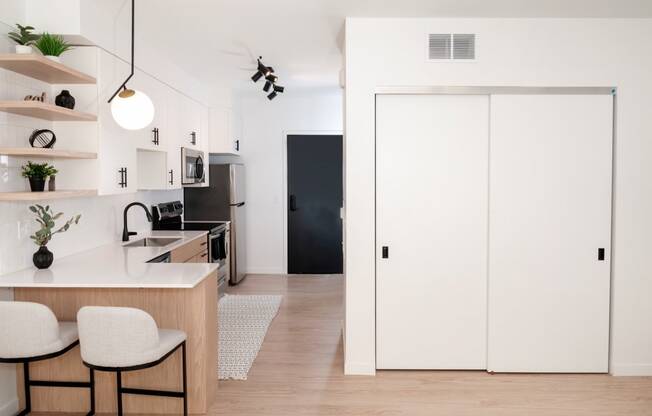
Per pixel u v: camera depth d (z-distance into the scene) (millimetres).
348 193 3447
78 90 3195
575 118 3424
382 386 3281
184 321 2852
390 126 3469
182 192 6211
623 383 3332
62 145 3209
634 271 3443
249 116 7035
